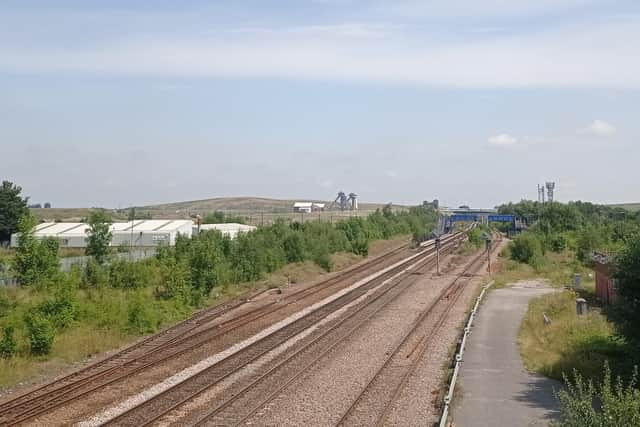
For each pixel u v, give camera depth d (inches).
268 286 1927.9
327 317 1403.8
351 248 3201.3
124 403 763.4
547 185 5610.2
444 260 2893.7
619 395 524.4
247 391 806.5
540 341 1112.8
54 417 710.5
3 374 879.1
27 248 1471.5
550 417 697.0
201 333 1200.8
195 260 1658.5
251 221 5733.3
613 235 2620.6
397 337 1165.7
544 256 2714.1
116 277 1656.0
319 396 783.1
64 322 1151.6
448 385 825.5
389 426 675.4
